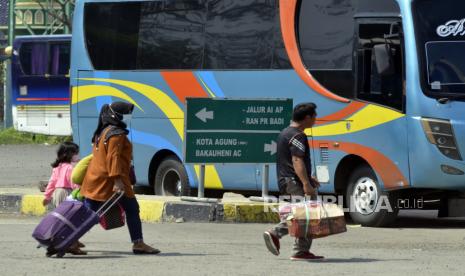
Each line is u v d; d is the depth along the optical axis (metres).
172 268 25.16
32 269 24.80
